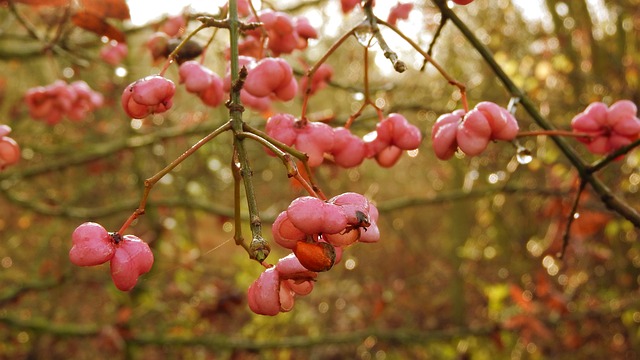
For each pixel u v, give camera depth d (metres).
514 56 5.93
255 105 1.64
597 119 1.57
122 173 5.68
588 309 4.84
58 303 5.94
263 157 5.48
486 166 4.95
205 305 4.25
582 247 4.27
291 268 1.01
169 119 4.71
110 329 3.83
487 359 5.33
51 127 4.98
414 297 8.17
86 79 4.18
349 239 0.99
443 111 3.24
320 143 1.28
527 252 6.95
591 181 1.60
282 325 5.57
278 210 5.91
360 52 5.75
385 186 9.59
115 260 1.10
